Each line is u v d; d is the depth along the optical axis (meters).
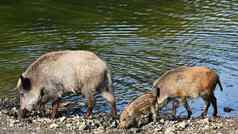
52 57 14.98
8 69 18.70
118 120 14.66
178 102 14.95
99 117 15.02
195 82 14.70
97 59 14.84
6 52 20.70
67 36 23.19
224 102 16.27
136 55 20.36
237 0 29.78
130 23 25.38
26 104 15.15
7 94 16.64
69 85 14.87
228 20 25.56
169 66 19.06
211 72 14.81
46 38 22.84
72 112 15.62
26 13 27.39
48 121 14.39
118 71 18.53
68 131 13.67
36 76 15.02
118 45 21.72
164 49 21.11
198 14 26.91
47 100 15.13
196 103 16.16
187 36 22.97
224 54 20.44
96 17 26.62
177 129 13.66
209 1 29.83
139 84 17.36
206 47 21.34
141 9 28.23
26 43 22.00
